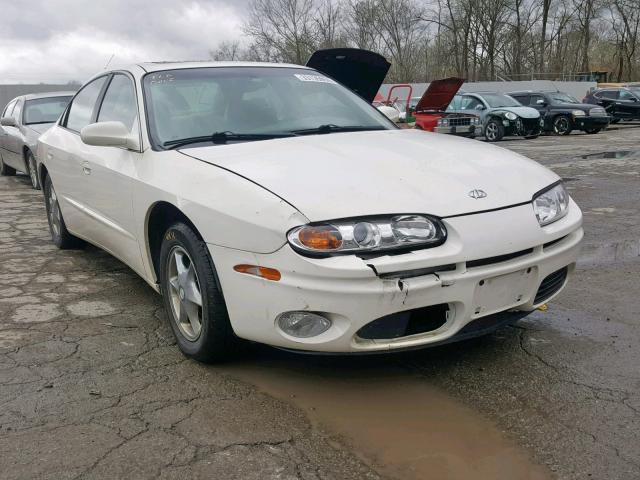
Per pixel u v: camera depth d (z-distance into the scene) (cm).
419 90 3522
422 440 263
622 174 1005
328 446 260
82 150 459
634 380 310
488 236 284
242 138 368
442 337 288
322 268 266
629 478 235
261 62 462
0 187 1070
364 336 280
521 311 317
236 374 325
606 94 2580
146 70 421
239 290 292
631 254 537
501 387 306
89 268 525
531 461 247
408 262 269
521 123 1833
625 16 5172
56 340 371
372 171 302
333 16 4781
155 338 374
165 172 341
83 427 275
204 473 241
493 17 4878
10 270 521
